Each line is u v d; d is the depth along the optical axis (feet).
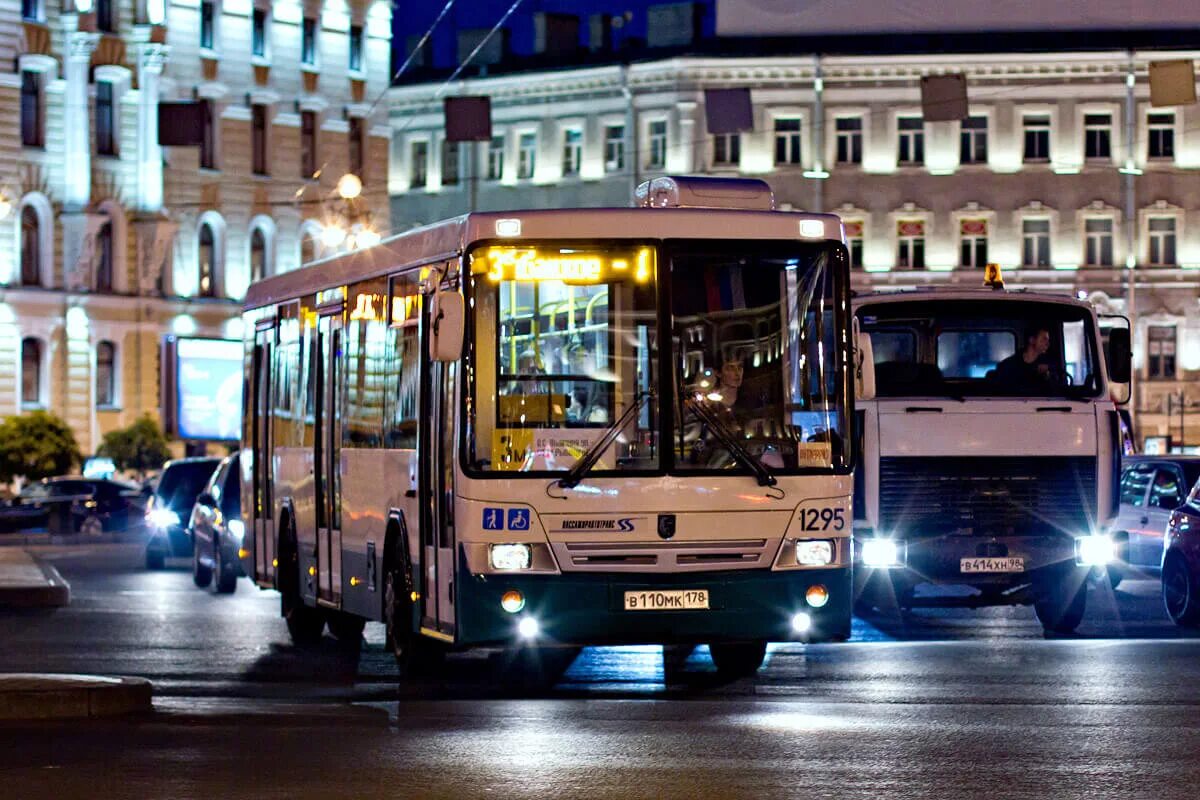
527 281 81.66
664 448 81.51
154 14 376.68
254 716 75.97
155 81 378.32
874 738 67.82
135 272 376.68
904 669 90.89
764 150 435.12
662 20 444.96
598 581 81.15
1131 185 434.71
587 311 81.82
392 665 97.86
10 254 356.79
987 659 94.73
